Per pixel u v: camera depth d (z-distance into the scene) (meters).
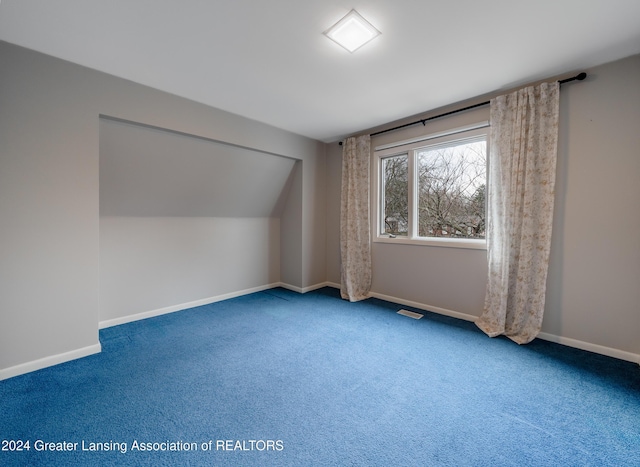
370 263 3.88
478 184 3.02
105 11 1.61
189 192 3.28
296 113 3.19
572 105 2.33
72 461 1.27
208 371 2.02
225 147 3.23
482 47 1.98
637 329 2.11
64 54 2.05
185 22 1.71
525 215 2.48
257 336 2.62
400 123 3.45
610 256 2.20
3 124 1.90
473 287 2.97
